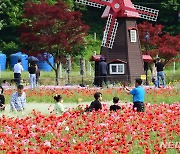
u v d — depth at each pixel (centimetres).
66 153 1581
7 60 8575
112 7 6300
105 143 1702
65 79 6391
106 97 4100
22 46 8781
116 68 6216
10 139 1777
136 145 1791
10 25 8844
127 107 2945
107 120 2214
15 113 2884
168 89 4472
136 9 6438
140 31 7144
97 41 9375
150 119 2194
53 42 6153
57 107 2866
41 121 2225
